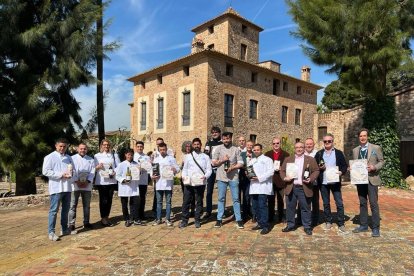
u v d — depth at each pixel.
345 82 13.24
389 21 11.16
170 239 5.76
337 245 5.27
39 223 7.48
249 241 5.54
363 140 6.01
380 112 13.10
